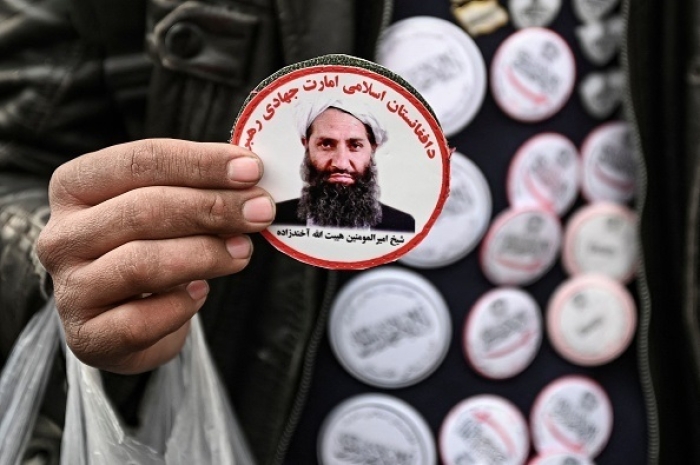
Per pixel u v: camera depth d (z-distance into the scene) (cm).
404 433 108
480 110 104
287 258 105
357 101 73
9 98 107
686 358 108
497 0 101
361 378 107
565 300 107
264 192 71
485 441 109
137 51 107
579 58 104
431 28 101
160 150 71
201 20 101
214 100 103
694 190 103
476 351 107
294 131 74
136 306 74
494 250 105
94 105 109
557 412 110
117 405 88
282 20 100
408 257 105
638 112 104
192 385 92
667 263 108
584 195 107
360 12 102
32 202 100
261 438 109
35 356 90
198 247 71
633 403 112
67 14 106
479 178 104
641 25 103
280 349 106
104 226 71
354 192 74
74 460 87
